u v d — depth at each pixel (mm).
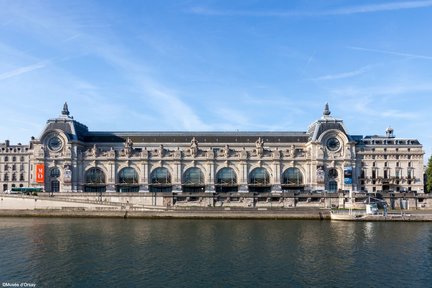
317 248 75125
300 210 122625
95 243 79062
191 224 109000
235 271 59812
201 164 160250
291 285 54094
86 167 158125
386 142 163500
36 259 66188
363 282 55500
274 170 159500
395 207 138875
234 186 159500
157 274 58219
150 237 86062
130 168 159625
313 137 161625
